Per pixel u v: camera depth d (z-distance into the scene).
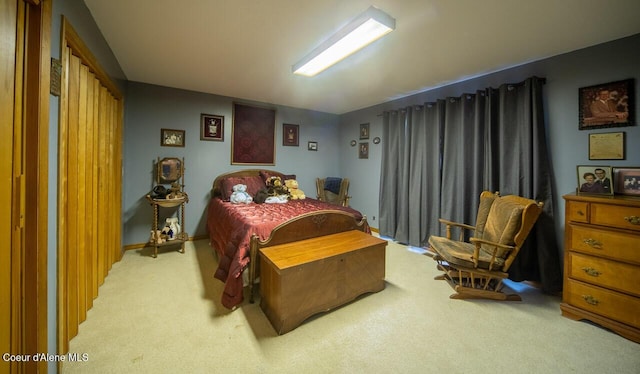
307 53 2.49
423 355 1.57
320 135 5.16
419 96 3.78
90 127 1.98
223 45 2.33
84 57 1.71
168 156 3.65
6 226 1.00
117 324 1.81
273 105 4.55
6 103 0.98
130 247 3.45
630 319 1.70
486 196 2.74
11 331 1.03
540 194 2.50
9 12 0.97
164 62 2.73
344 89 3.63
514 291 2.46
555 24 1.93
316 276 1.88
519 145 2.66
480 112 2.99
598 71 2.23
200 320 1.89
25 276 1.10
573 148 2.39
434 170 3.51
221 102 4.03
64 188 1.47
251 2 1.71
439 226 3.44
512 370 1.46
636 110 2.05
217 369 1.43
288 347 1.62
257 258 2.13
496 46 2.30
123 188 3.26
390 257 3.34
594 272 1.85
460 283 2.31
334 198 4.86
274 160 4.61
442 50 2.38
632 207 1.69
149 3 1.72
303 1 1.69
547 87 2.54
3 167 0.97
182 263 3.00
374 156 4.61
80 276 1.80
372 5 1.72
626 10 1.74
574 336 1.76
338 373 1.42
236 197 3.46
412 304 2.17
